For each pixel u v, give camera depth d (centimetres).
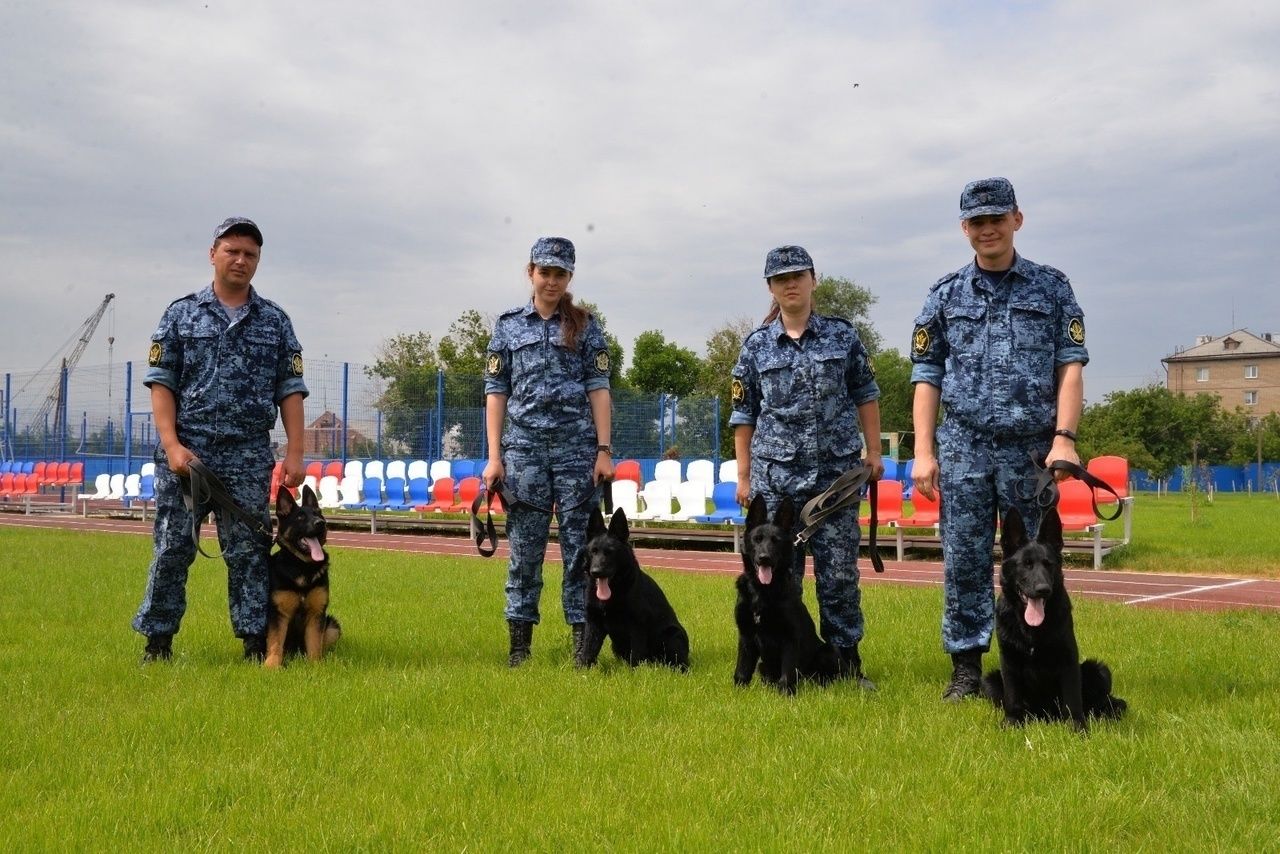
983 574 608
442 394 2841
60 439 3381
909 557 1695
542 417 733
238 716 531
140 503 2969
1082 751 460
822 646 658
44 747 477
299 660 725
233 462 728
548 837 362
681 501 1959
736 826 376
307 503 755
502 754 458
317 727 511
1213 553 1609
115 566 1384
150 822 377
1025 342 594
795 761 454
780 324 675
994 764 448
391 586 1176
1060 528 527
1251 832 359
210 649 773
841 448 664
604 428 757
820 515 641
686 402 2973
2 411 3603
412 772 445
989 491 605
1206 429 6800
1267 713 522
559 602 1069
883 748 476
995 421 593
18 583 1184
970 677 607
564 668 684
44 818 375
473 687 602
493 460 748
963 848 349
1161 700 570
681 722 534
